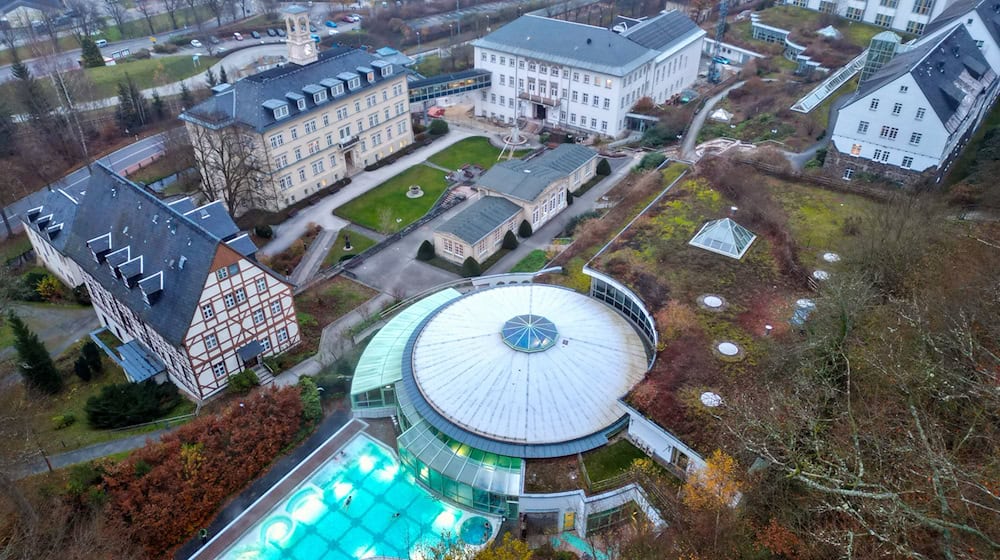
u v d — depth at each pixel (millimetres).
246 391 68188
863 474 34781
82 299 85562
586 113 124625
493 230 89312
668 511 46156
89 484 53000
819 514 39562
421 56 169125
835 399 45969
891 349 44219
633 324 64312
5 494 50250
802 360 50469
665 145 117250
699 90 142125
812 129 109688
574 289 70625
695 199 79125
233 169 94688
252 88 99750
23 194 115125
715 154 92375
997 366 41469
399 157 120438
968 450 38938
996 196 75875
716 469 43094
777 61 146250
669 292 63844
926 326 47188
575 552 49781
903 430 39312
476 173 113000
